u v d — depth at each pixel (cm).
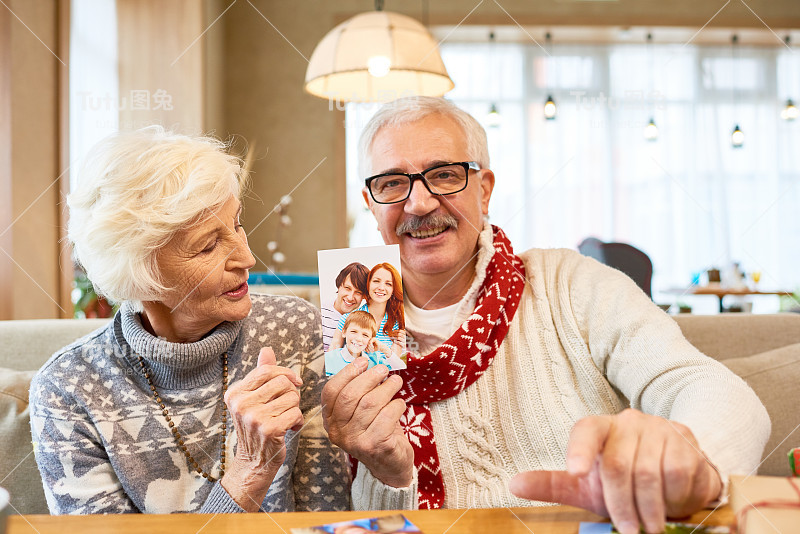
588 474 53
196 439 82
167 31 375
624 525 52
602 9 520
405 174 95
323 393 76
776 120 532
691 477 51
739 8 520
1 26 234
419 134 95
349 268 77
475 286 96
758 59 537
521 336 95
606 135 527
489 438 90
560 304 95
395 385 76
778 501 53
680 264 417
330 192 505
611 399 90
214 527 58
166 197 74
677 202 473
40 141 260
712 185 514
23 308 243
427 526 57
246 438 71
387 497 80
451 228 95
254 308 93
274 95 512
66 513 78
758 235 420
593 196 507
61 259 266
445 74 235
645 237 472
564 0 518
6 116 235
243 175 87
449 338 91
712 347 112
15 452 96
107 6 335
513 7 519
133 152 76
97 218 74
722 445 59
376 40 224
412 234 96
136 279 75
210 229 77
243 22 512
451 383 90
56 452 79
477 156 100
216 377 85
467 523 58
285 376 72
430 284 98
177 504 80
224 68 500
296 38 517
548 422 88
